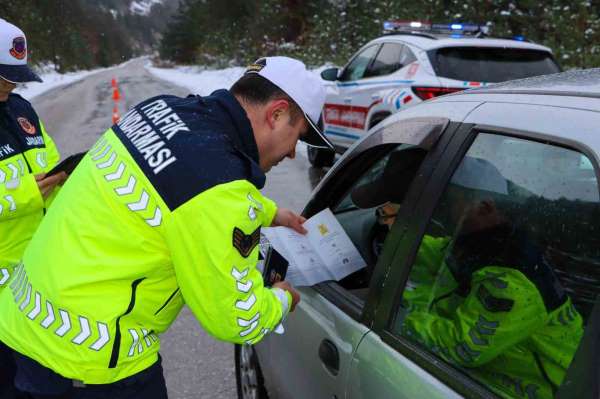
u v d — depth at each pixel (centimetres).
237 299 130
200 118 135
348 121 702
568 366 109
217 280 126
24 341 144
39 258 142
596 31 1096
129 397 148
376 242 212
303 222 200
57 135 1160
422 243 143
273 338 212
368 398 146
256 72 141
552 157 122
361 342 153
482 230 139
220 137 131
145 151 130
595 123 112
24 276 147
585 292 114
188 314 382
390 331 146
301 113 142
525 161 128
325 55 2081
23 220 213
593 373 98
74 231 135
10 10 4191
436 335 138
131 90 2508
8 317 150
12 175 203
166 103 142
